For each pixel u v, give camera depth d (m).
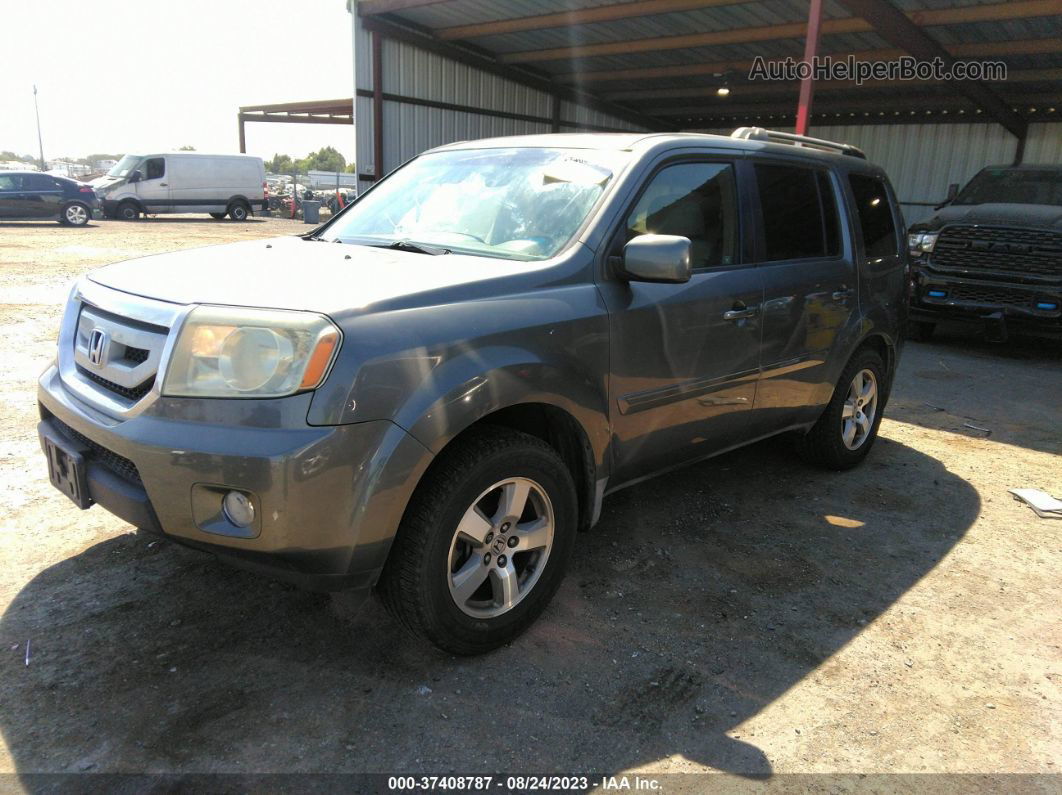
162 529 2.25
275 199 33.47
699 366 3.26
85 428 2.39
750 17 13.02
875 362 4.60
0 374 5.77
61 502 3.69
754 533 3.74
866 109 19.53
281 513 2.10
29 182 21.17
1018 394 6.79
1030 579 3.38
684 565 3.39
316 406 2.11
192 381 2.18
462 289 2.50
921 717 2.45
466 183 3.46
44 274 11.11
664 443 3.25
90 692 2.39
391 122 15.69
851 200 4.35
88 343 2.62
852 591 3.22
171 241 17.14
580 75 18.73
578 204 3.03
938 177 19.38
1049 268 7.84
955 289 8.38
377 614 2.88
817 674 2.65
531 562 2.80
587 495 2.96
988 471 4.76
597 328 2.79
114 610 2.83
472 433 2.54
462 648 2.58
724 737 2.32
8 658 2.53
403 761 2.17
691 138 3.39
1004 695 2.57
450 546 2.44
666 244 2.68
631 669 2.63
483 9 13.92
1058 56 13.30
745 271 3.51
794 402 3.96
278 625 2.79
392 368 2.21
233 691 2.42
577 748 2.25
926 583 3.31
